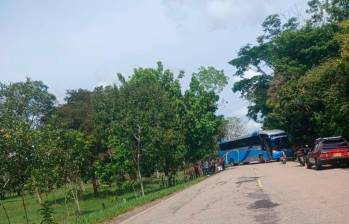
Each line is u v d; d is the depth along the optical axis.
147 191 43.19
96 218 17.23
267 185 20.42
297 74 45.50
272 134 54.34
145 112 36.22
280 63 47.56
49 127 32.09
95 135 44.16
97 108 36.94
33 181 25.16
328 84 36.31
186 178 49.59
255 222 10.76
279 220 10.63
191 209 15.27
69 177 33.97
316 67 40.66
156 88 38.88
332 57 43.03
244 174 31.89
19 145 19.91
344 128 35.12
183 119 49.72
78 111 51.94
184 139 45.09
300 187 17.75
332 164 28.53
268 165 44.62
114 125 35.69
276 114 47.81
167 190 27.91
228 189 21.14
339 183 17.77
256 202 14.67
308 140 48.88
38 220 33.06
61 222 28.78
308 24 48.44
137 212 17.67
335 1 45.44
